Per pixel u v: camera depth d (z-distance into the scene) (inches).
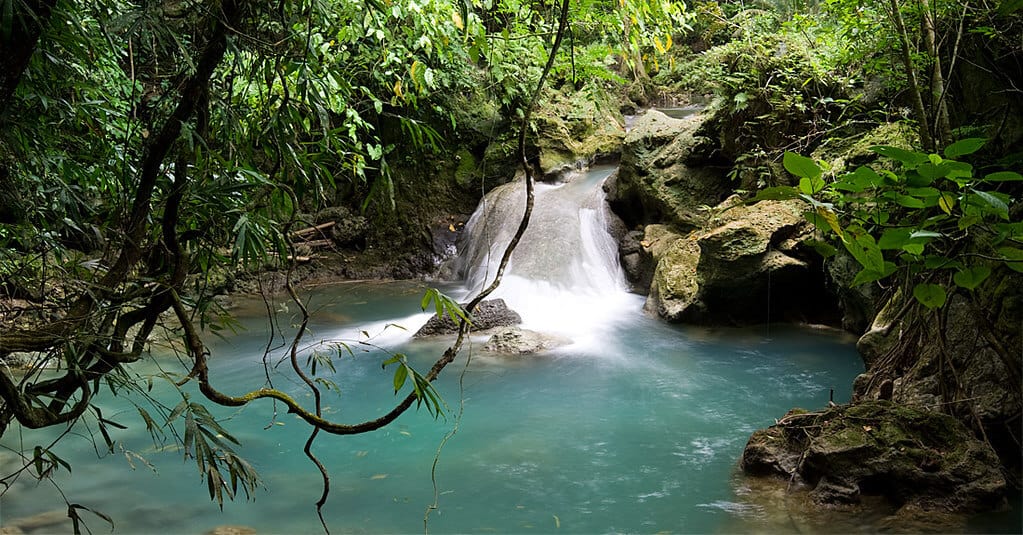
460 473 177.0
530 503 160.6
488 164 458.3
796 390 230.7
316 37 157.1
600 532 146.4
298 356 273.9
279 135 93.4
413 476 175.5
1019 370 151.3
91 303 79.7
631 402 224.2
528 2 265.3
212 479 77.4
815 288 299.3
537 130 456.4
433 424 209.9
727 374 248.2
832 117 302.2
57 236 109.6
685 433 198.7
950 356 164.2
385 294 391.5
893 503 148.7
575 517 153.6
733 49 334.6
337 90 180.9
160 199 92.0
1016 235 61.2
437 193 459.2
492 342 283.0
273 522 153.3
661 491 163.9
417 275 435.5
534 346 277.9
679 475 172.1
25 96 100.3
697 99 554.9
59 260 109.3
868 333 200.2
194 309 90.4
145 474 175.5
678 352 274.8
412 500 162.9
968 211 64.1
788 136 309.7
